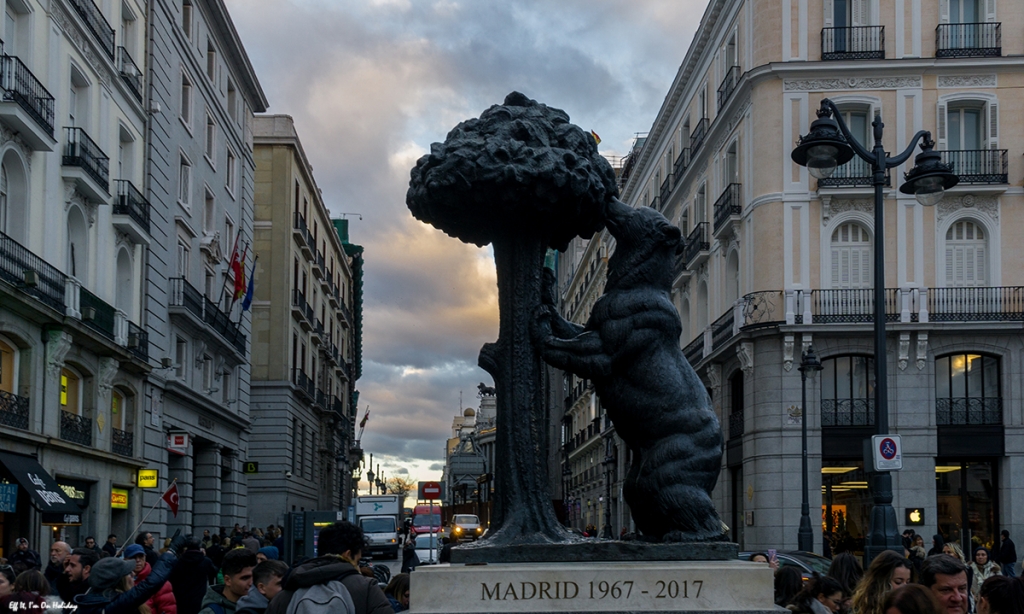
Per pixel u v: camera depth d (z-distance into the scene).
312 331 54.34
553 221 4.75
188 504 32.78
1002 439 28.39
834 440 29.03
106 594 7.02
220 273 37.62
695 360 35.94
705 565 4.06
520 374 4.65
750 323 29.89
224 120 38.28
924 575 5.48
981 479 28.86
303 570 5.26
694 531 4.47
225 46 38.41
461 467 71.88
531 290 4.73
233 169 40.25
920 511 28.28
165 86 30.05
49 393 21.56
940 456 28.53
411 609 3.98
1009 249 29.14
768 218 30.11
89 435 23.72
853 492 29.14
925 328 28.53
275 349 47.41
